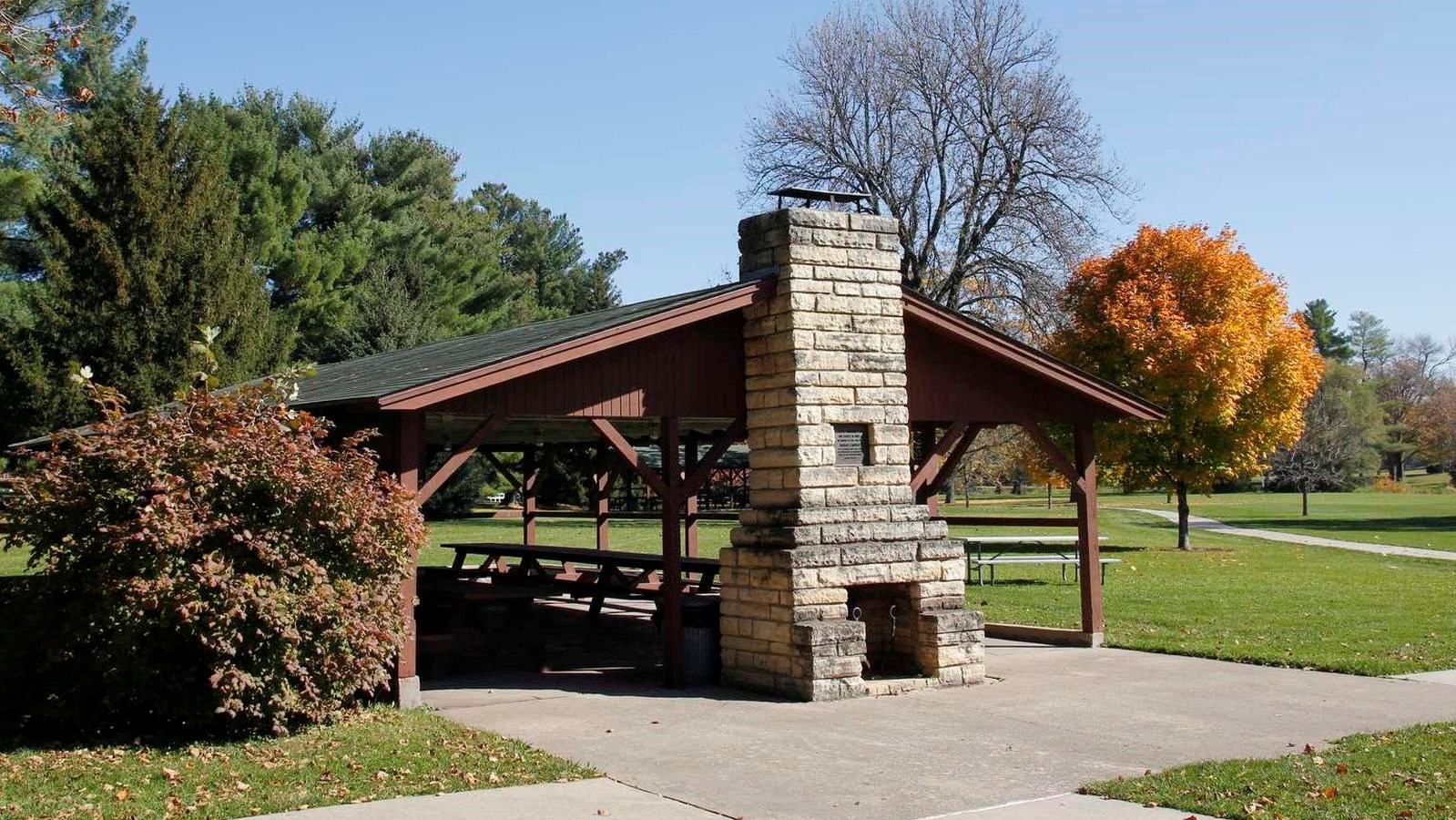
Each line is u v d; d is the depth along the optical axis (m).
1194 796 7.77
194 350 11.05
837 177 38.53
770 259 12.45
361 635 9.70
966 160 38.06
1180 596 19.95
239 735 9.48
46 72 25.31
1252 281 28.56
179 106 34.91
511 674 13.23
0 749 9.02
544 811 7.55
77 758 8.72
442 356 14.48
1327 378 79.31
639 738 9.84
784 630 11.74
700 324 12.55
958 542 12.84
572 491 42.03
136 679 9.27
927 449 16.42
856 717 10.68
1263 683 12.15
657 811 7.60
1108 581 22.56
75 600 9.36
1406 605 18.33
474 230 52.44
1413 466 108.88
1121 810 7.57
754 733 10.02
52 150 29.28
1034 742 9.62
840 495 12.21
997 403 14.48
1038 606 19.00
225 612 8.95
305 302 36.06
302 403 11.97
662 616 14.15
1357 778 8.11
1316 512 50.91
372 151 49.59
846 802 7.85
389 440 11.28
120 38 34.47
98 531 9.22
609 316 13.51
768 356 12.44
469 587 15.27
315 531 9.80
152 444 9.59
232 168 35.97
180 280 26.41
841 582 11.93
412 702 11.00
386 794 7.87
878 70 38.38
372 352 36.91
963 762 8.96
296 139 44.44
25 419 25.77
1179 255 28.50
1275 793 7.79
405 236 44.34
